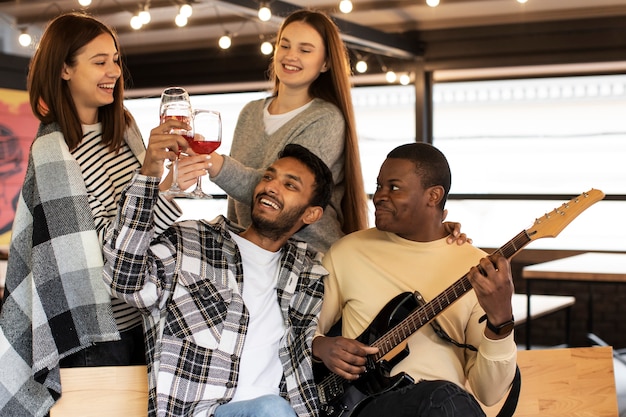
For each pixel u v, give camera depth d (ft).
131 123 9.31
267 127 10.35
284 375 8.64
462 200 26.45
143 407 8.84
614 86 26.27
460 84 27.73
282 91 10.37
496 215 26.53
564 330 24.56
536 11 23.38
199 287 8.41
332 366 8.38
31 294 8.63
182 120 8.16
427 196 8.63
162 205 8.36
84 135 8.91
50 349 8.44
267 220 8.66
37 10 22.34
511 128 27.37
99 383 8.82
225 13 23.52
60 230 8.46
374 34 22.33
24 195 8.74
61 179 8.51
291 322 8.73
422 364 8.48
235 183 9.27
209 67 27.40
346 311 9.04
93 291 8.47
